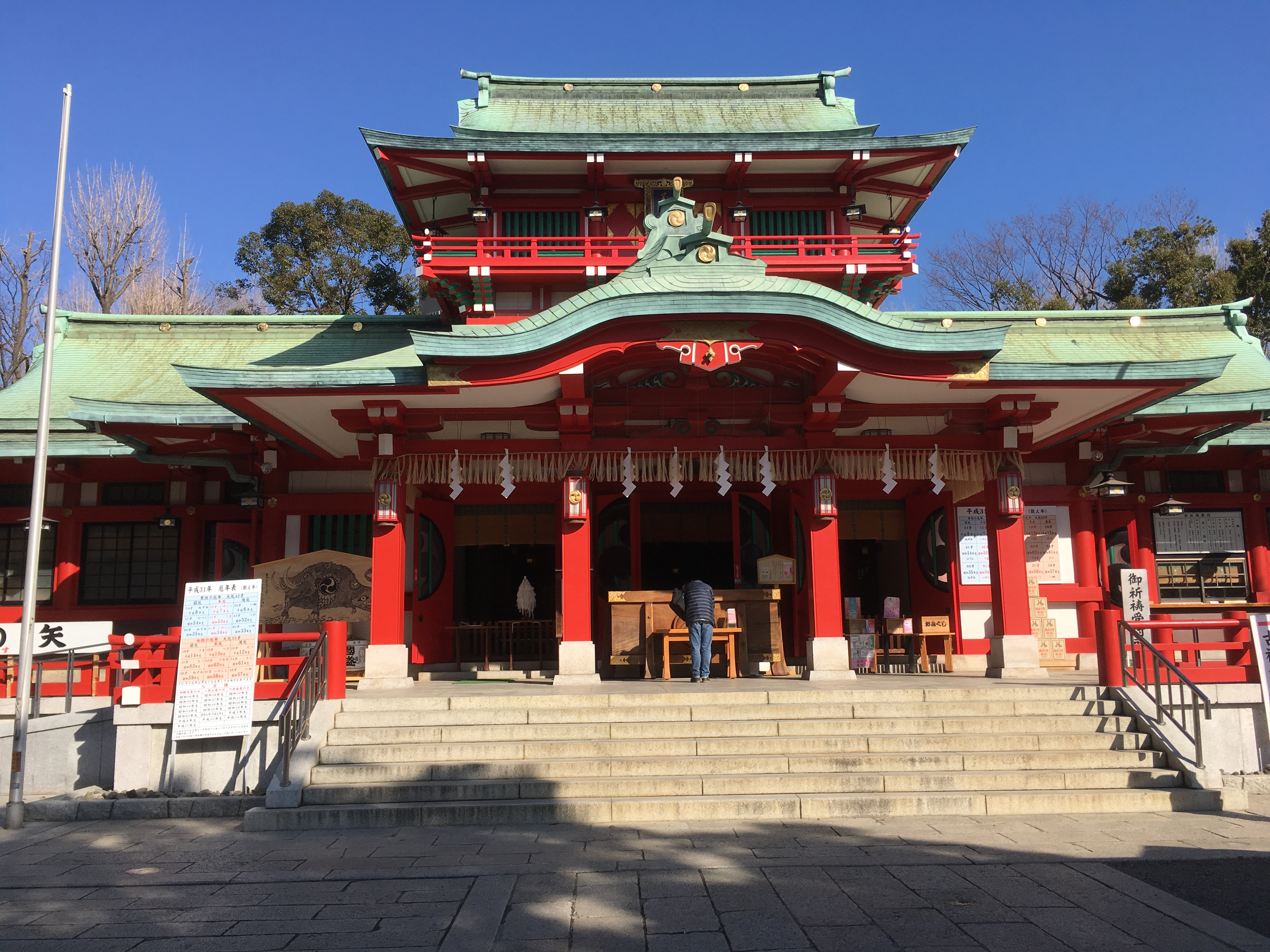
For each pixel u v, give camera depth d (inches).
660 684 505.0
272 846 309.1
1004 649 546.0
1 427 640.4
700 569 772.0
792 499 645.3
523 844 303.6
